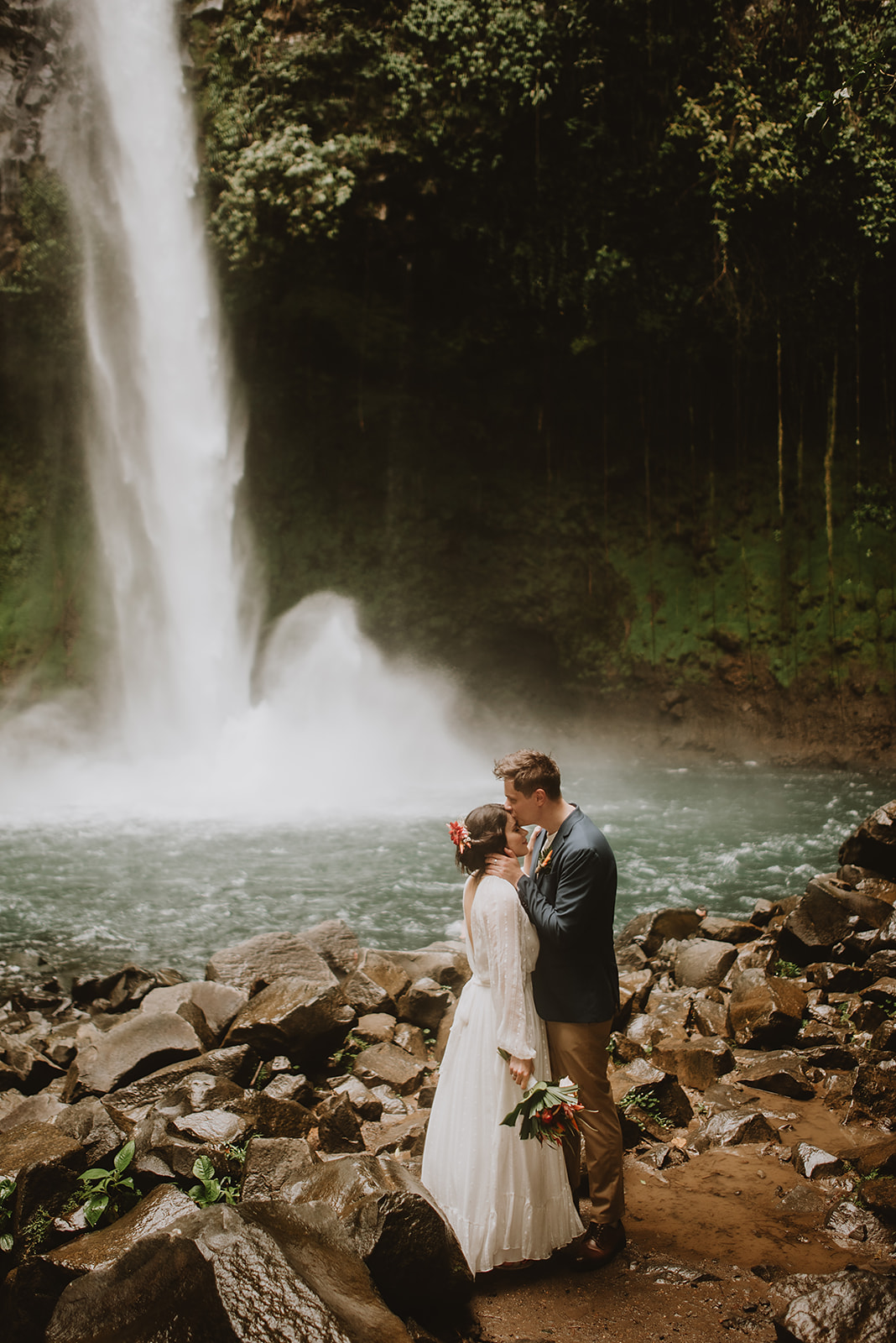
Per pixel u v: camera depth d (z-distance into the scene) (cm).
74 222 1942
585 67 1655
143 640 2264
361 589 2384
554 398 2247
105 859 1180
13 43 1888
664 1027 573
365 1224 301
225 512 2244
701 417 2209
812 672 2070
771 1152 425
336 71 1691
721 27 1681
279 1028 521
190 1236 286
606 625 2320
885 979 582
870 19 1675
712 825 1327
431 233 1780
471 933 347
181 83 1819
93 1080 495
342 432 2325
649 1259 342
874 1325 274
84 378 2144
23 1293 312
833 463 2098
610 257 1777
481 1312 316
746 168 1706
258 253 1802
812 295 1861
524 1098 319
